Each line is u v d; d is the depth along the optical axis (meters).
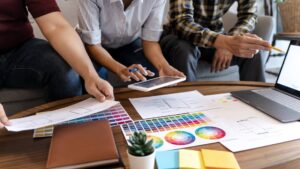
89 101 0.77
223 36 1.20
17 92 1.12
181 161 0.48
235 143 0.57
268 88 0.91
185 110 0.76
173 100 0.84
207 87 0.97
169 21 1.51
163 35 1.54
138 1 1.19
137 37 1.45
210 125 0.65
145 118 0.71
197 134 0.61
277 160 0.51
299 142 0.57
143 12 1.25
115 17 1.22
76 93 1.06
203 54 1.50
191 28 1.34
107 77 1.25
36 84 1.09
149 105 0.81
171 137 0.59
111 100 0.76
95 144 0.51
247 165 0.50
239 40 1.02
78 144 0.51
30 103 1.14
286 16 2.52
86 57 0.94
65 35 0.98
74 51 0.94
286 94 0.83
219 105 0.78
